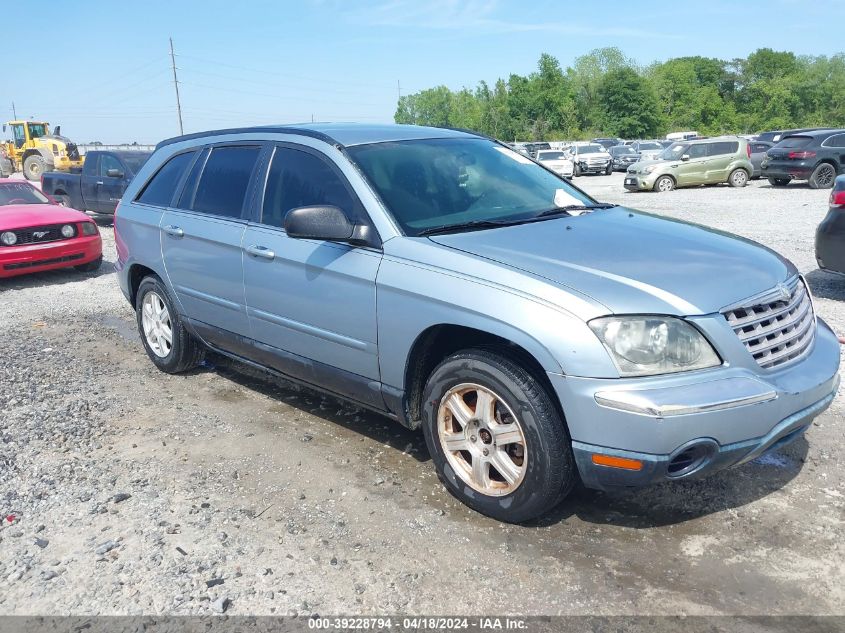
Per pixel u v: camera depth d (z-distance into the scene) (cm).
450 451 362
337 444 441
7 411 509
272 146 461
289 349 437
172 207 532
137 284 599
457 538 335
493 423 339
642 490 371
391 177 405
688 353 299
